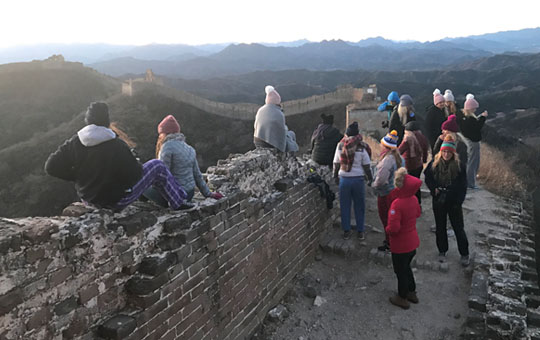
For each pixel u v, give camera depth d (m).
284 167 6.07
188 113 56.81
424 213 7.72
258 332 5.12
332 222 7.54
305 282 6.07
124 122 51.50
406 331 4.86
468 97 8.23
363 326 5.04
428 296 5.45
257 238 5.09
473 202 8.09
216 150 53.22
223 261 4.42
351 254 6.61
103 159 3.04
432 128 8.14
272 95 6.00
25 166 44.41
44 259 2.66
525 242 6.76
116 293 3.28
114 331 3.05
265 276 5.33
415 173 6.95
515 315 4.53
